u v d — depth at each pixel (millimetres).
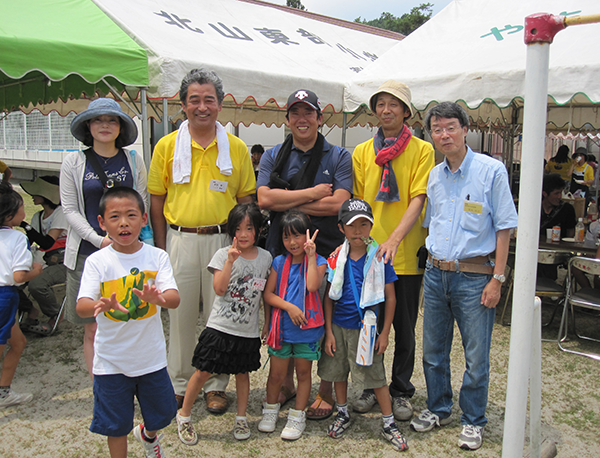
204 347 2559
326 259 2740
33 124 15055
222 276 2502
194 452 2502
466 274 2480
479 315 2479
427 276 2678
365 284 2541
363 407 2924
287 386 3062
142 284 2061
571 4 4793
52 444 2570
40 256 4020
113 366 2023
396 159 2807
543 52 1461
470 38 5051
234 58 4789
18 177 16250
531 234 1546
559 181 5223
